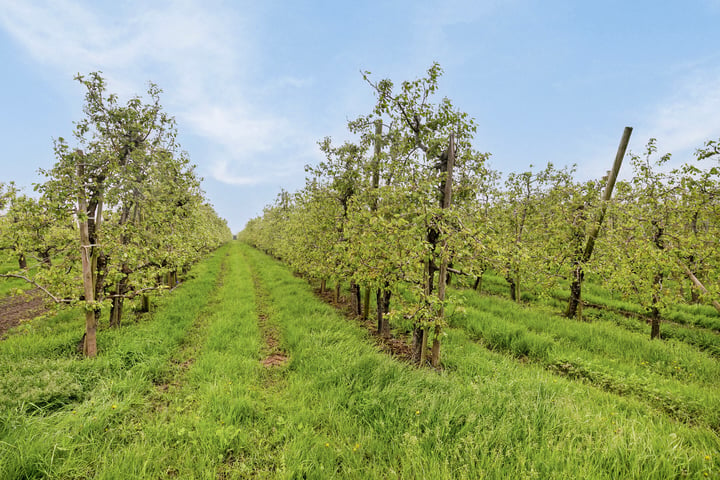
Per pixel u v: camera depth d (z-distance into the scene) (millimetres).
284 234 19172
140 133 7113
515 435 3236
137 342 6230
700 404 4465
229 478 3018
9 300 11250
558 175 12055
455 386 4461
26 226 5621
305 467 3020
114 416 3830
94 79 6344
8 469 2730
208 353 6180
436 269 6254
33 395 3834
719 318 10203
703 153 5211
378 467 2988
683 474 2711
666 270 6996
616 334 7871
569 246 10055
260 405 4188
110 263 6816
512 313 10023
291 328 7703
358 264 6387
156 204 8117
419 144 5949
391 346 7527
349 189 9367
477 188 6090
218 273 19281
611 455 2900
